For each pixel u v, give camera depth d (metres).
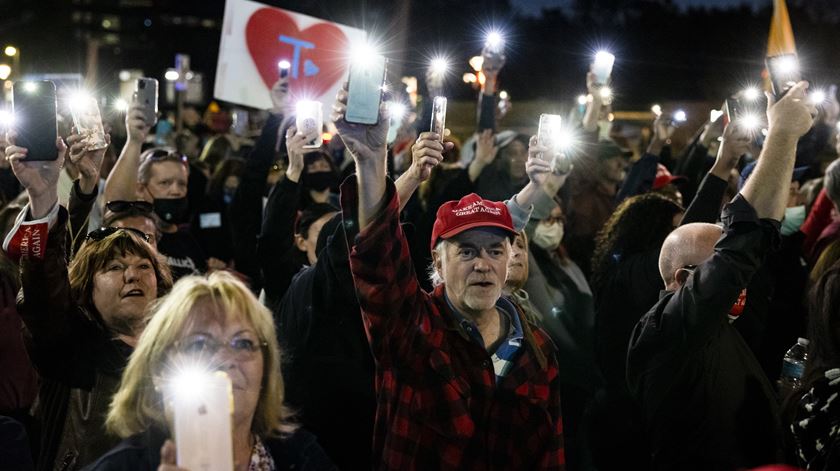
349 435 4.07
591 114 7.11
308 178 6.68
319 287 4.05
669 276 3.88
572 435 5.14
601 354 4.72
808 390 3.53
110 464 2.59
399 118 6.99
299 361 4.07
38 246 3.47
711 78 24.81
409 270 3.18
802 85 3.43
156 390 2.64
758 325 4.81
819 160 11.12
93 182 4.67
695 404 3.59
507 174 6.85
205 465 2.17
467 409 3.25
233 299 2.70
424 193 7.18
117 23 31.83
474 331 3.30
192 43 31.84
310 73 7.57
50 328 3.57
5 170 7.12
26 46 25.39
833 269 3.55
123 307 3.81
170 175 6.04
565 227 7.18
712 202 5.02
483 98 6.71
